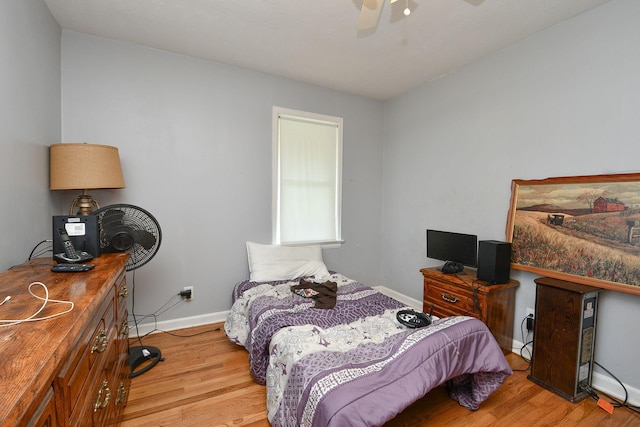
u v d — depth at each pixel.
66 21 2.18
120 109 2.48
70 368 0.79
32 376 0.54
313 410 1.21
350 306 2.23
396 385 1.31
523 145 2.37
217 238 2.91
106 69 2.42
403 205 3.56
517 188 2.38
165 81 2.63
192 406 1.75
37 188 1.81
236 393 1.87
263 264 2.91
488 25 2.17
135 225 2.00
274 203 3.17
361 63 2.80
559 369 1.89
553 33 2.17
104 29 2.29
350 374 1.32
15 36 1.55
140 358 2.16
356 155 3.68
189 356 2.29
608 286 1.86
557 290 1.91
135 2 1.96
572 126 2.08
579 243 2.01
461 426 1.63
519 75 2.38
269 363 1.73
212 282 2.90
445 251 2.78
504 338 2.36
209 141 2.83
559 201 2.12
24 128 1.64
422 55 2.63
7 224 1.44
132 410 1.70
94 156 1.96
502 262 2.30
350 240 3.69
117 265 1.41
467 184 2.81
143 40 2.45
